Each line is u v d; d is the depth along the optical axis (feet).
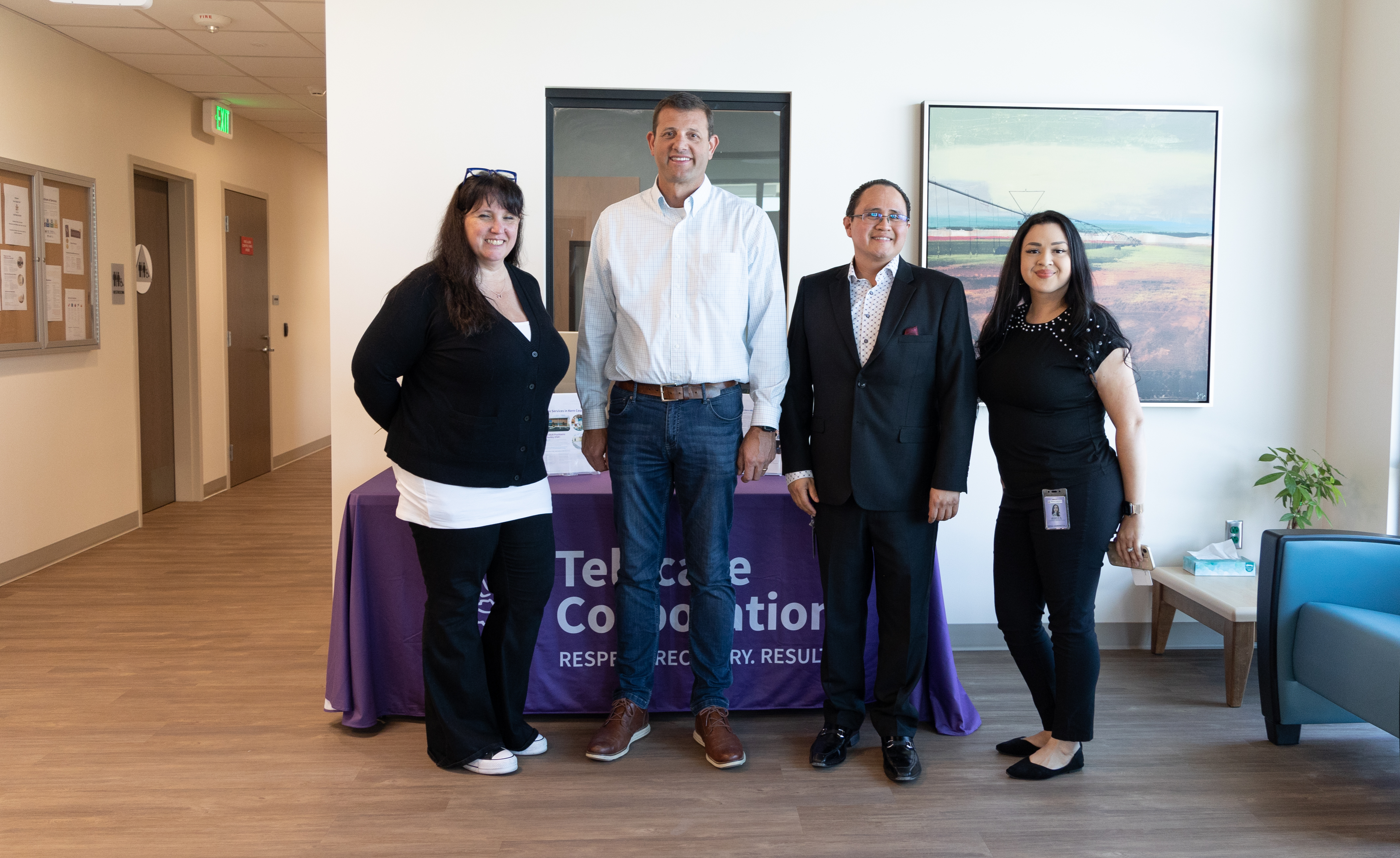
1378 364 11.56
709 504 8.77
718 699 9.14
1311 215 12.28
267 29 16.16
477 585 8.48
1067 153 11.94
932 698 9.67
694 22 11.67
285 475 25.93
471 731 8.61
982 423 12.10
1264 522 12.55
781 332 8.71
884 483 8.31
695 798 8.18
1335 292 12.30
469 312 7.80
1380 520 11.55
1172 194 12.08
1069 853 7.30
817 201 11.94
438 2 11.46
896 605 8.57
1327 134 12.20
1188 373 12.26
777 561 9.91
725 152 12.09
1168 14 12.00
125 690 10.55
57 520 16.42
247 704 10.21
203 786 8.32
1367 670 8.21
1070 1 11.91
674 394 8.57
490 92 11.58
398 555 9.57
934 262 11.96
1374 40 11.57
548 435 9.52
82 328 17.02
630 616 9.07
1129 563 8.36
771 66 11.76
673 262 8.46
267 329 26.11
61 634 12.52
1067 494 8.18
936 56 11.87
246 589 14.78
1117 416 8.15
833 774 8.67
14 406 15.17
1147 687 11.02
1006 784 8.48
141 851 7.22
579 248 12.10
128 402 18.76
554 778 8.55
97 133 17.56
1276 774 8.70
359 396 8.12
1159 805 8.09
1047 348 8.18
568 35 11.59
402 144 11.56
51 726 9.56
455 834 7.54
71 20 15.58
